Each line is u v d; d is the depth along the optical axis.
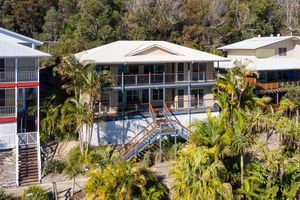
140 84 37.84
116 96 37.94
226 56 57.75
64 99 37.38
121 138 35.78
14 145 31.78
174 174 25.45
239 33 71.81
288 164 29.45
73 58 33.19
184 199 23.83
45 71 42.97
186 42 64.06
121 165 26.00
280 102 44.22
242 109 37.19
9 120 31.52
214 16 70.00
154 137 32.91
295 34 76.38
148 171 27.91
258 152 29.41
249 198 26.33
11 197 25.91
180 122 38.88
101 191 24.61
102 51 38.75
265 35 75.00
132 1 66.25
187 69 41.12
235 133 26.08
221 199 23.50
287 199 27.50
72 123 33.28
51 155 31.95
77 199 27.14
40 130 33.59
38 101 32.22
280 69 47.38
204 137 25.28
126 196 24.81
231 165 27.86
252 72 43.91
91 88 31.03
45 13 71.88
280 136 35.28
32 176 29.17
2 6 69.31
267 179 27.38
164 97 38.97
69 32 62.72
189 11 67.44
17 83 31.52
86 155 30.98
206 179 23.41
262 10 77.06
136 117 36.44
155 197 25.75
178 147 34.28
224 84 37.50
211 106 41.94
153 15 64.50
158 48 39.53
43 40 65.69
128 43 42.97
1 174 29.16
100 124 34.41
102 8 60.97
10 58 32.66
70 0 71.69
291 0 80.31
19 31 69.44
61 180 29.34
